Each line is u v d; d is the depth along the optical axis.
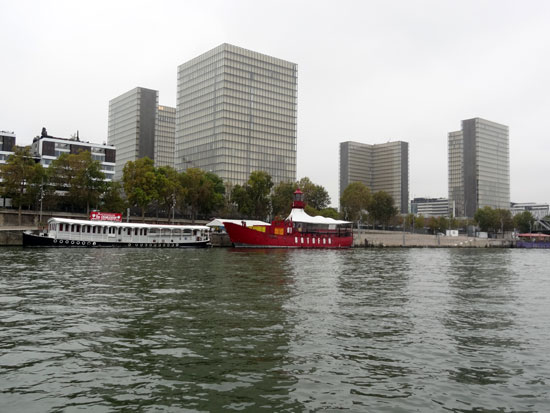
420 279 38.03
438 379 12.42
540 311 23.02
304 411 10.20
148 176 102.25
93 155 154.62
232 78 199.00
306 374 12.64
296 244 101.12
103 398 10.82
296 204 107.88
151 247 84.06
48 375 12.34
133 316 19.97
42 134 151.25
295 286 31.22
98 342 15.66
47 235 75.50
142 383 11.81
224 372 12.71
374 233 164.50
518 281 37.97
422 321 19.91
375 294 28.06
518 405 10.75
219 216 141.38
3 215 95.69
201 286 30.14
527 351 15.27
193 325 18.36
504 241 163.12
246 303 23.67
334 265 51.88
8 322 18.58
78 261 48.03
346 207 160.75
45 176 100.69
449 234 179.88
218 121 197.62
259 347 15.23
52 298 24.34
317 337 16.67
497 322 20.00
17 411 10.05
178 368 13.02
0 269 38.53
